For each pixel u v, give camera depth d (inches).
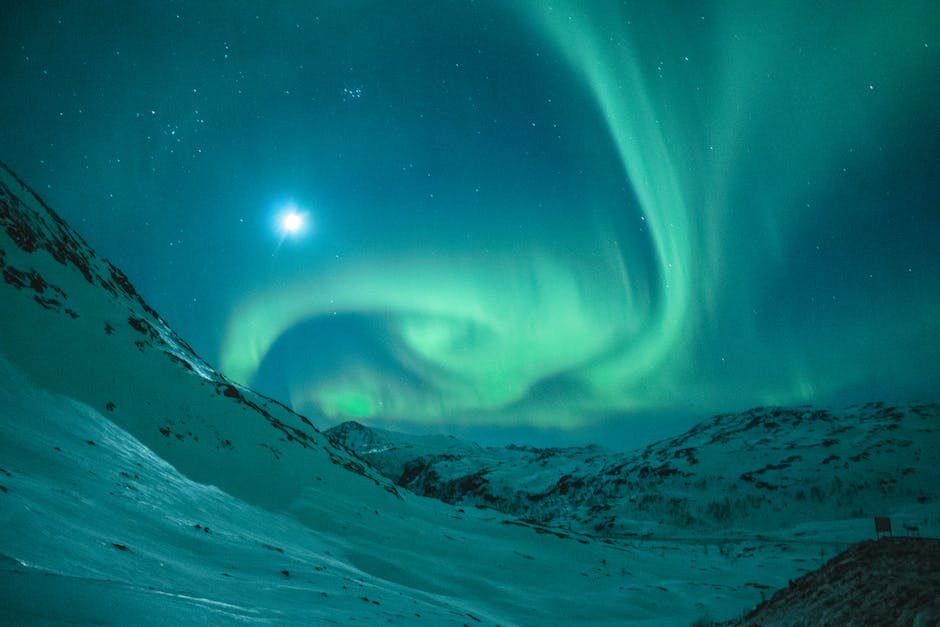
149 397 1491.1
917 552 481.4
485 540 2113.7
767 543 4156.0
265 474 1595.7
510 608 1364.4
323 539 1344.7
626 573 2223.2
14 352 1204.5
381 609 762.8
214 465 1424.7
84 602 333.7
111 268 2353.6
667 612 1664.6
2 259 1501.0
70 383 1247.5
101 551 501.7
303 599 666.8
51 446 847.1
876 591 398.3
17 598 311.0
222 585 594.6
